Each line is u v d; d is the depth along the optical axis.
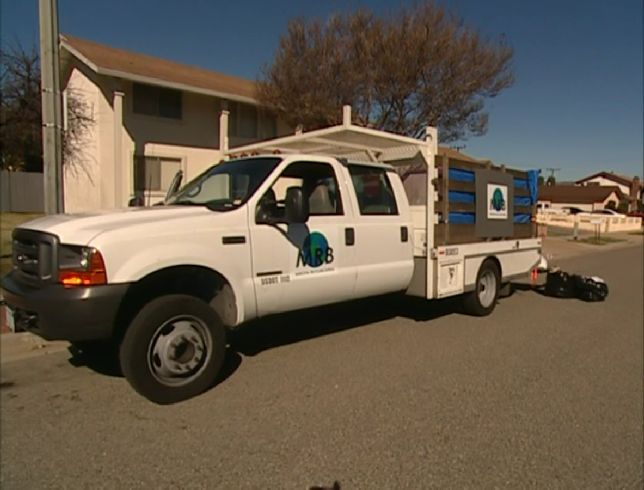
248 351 5.68
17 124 19.94
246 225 4.71
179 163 19.27
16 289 4.12
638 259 18.59
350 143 6.52
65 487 3.04
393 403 4.30
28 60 20.00
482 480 3.16
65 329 3.82
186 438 3.65
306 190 5.42
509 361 5.52
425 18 17.78
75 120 17.69
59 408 4.14
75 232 3.97
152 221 4.23
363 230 5.73
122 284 3.92
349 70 18.09
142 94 18.16
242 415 4.03
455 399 4.41
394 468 3.28
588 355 5.83
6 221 17.48
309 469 3.26
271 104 19.58
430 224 6.41
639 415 4.17
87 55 17.14
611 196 71.94
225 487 3.06
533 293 10.09
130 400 4.30
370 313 7.64
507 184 8.03
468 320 7.35
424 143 6.40
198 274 4.45
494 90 18.84
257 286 4.77
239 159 5.61
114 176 17.11
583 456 3.49
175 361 4.25
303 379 4.83
